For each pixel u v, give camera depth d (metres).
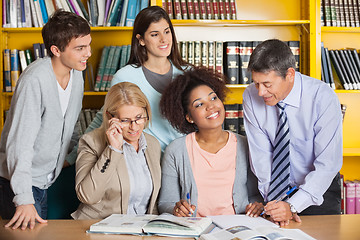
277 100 1.76
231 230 1.47
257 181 2.08
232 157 2.00
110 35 3.42
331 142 1.83
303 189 1.75
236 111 3.28
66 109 2.18
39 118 1.98
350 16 3.25
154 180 2.00
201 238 1.44
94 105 3.47
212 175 1.97
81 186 1.86
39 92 1.97
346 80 3.27
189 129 2.12
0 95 3.19
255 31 3.48
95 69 3.43
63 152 2.21
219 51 3.26
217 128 1.98
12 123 1.92
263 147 1.98
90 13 3.21
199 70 2.07
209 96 1.96
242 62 3.25
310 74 3.21
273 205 1.65
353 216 1.72
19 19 3.21
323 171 1.79
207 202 1.97
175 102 2.06
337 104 1.83
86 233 1.55
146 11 2.34
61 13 2.01
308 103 1.84
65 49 1.99
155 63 2.41
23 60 3.22
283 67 1.67
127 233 1.53
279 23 3.22
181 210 1.78
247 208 1.77
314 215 1.91
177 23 3.20
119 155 1.85
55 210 2.27
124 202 1.94
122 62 3.21
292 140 1.93
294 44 3.27
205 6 3.21
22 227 1.62
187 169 1.99
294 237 1.42
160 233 1.51
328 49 3.50
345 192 3.35
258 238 1.39
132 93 1.93
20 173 1.82
